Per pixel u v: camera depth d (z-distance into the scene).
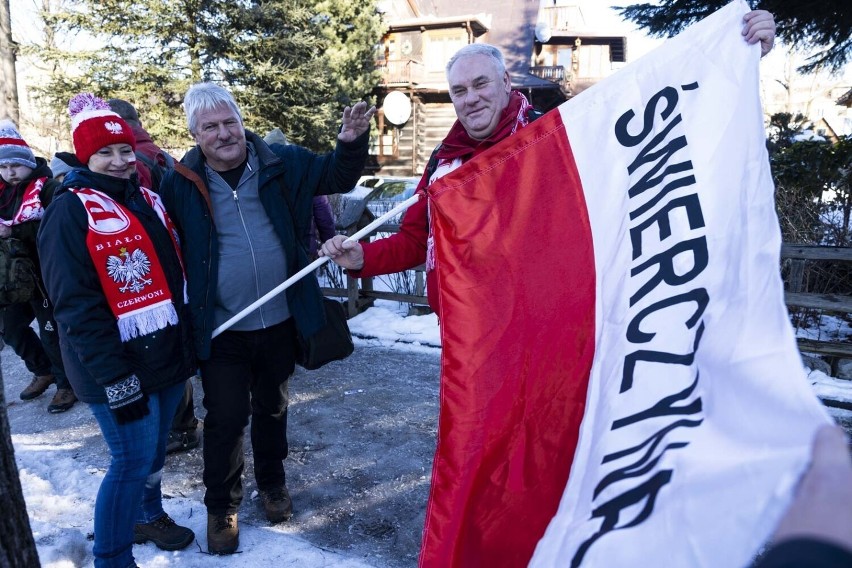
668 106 1.76
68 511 3.13
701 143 1.68
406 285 6.54
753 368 1.23
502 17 28.12
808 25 6.58
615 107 1.83
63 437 4.12
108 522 2.33
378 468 3.57
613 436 1.43
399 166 25.78
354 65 21.42
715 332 1.38
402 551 2.78
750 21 1.72
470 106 2.26
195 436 3.88
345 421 4.22
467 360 1.72
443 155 2.44
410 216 2.60
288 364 2.88
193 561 2.70
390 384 4.90
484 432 1.65
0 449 1.72
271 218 2.66
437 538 1.58
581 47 27.67
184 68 16.05
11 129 3.65
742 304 1.37
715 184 1.62
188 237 2.56
